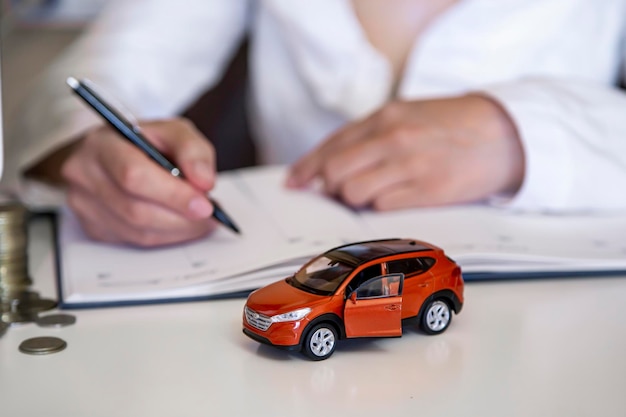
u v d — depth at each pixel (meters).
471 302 0.60
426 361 0.50
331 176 0.79
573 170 0.78
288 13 1.11
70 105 0.89
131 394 0.47
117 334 0.54
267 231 0.70
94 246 0.70
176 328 0.55
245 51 1.53
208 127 1.54
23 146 0.87
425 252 0.53
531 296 0.61
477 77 1.04
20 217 0.66
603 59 1.11
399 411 0.45
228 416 0.45
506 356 0.51
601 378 0.49
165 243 0.68
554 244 0.69
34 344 0.52
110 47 1.06
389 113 0.82
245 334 0.52
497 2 1.04
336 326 0.50
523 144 0.78
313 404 0.46
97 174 0.70
